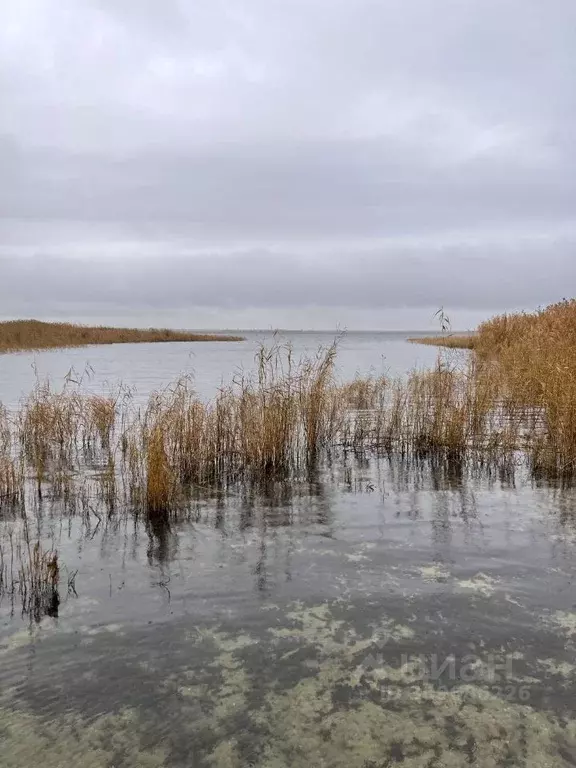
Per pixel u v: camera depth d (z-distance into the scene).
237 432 11.27
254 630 5.20
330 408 13.98
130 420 14.97
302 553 6.89
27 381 24.72
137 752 3.77
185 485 9.80
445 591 5.89
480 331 27.02
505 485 9.65
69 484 9.80
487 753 3.75
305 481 10.03
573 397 10.82
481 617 5.38
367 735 3.91
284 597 5.80
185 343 81.25
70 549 7.04
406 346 63.09
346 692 4.35
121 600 5.74
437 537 7.35
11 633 5.12
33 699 4.26
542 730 3.95
